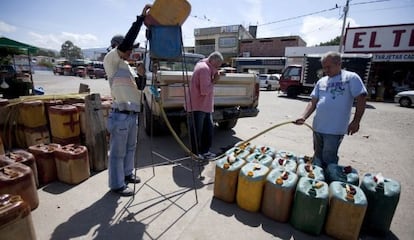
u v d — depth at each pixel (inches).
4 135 146.0
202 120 145.1
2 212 61.1
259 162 108.5
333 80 107.7
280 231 86.7
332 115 106.7
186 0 92.4
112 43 99.7
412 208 105.5
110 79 98.2
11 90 354.0
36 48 433.4
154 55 98.3
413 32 573.3
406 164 160.7
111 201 101.0
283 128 254.1
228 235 83.2
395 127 278.8
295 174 96.5
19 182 86.1
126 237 80.0
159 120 164.7
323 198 81.7
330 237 85.0
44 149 114.3
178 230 84.7
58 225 84.4
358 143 209.3
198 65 137.9
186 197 107.3
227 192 102.0
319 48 920.3
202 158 141.5
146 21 92.4
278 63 1025.5
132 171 118.7
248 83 189.5
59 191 107.3
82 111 138.9
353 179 95.0
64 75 1437.0
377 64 632.4
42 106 145.6
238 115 186.1
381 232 86.6
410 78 625.9
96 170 128.2
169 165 143.0
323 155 113.7
